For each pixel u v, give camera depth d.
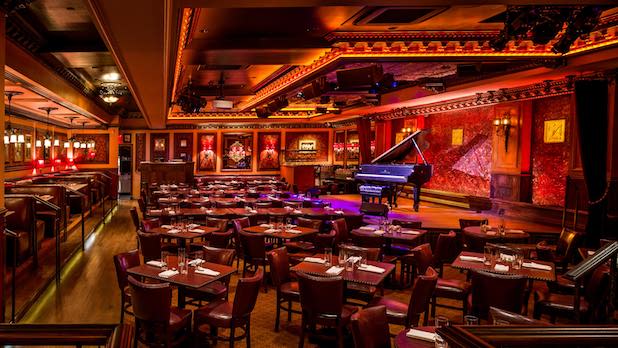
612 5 5.30
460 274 7.83
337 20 6.57
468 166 12.62
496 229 7.34
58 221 6.80
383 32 7.25
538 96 10.10
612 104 8.03
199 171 21.00
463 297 5.12
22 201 7.38
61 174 15.45
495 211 11.26
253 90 14.05
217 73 11.10
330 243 6.71
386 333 3.24
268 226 7.31
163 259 4.71
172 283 4.18
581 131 8.00
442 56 7.84
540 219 9.96
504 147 11.12
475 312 4.45
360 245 6.57
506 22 5.87
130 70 6.81
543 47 7.70
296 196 13.26
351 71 8.68
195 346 4.29
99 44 7.16
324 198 14.88
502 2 4.90
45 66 7.87
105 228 11.95
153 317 3.88
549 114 10.00
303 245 7.36
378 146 16.73
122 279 4.81
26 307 5.55
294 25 6.79
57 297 6.18
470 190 12.54
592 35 7.15
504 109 11.07
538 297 4.98
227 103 12.05
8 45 6.03
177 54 7.02
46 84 8.12
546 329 2.07
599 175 8.00
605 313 4.48
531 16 5.62
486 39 7.47
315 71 8.99
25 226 7.41
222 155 21.22
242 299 4.17
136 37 4.96
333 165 20.95
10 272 6.57
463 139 12.83
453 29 7.11
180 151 20.94
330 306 4.15
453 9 6.09
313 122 20.98
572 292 5.47
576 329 2.10
